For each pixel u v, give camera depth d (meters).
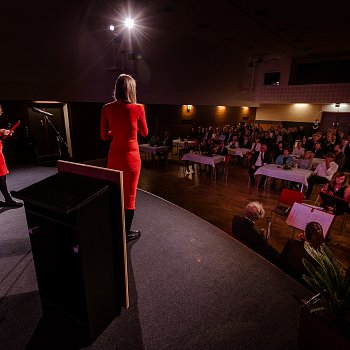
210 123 14.30
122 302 1.75
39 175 5.16
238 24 8.63
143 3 7.05
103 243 1.45
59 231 1.34
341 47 11.46
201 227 3.12
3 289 1.95
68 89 7.58
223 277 2.23
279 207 4.78
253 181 7.58
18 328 1.62
